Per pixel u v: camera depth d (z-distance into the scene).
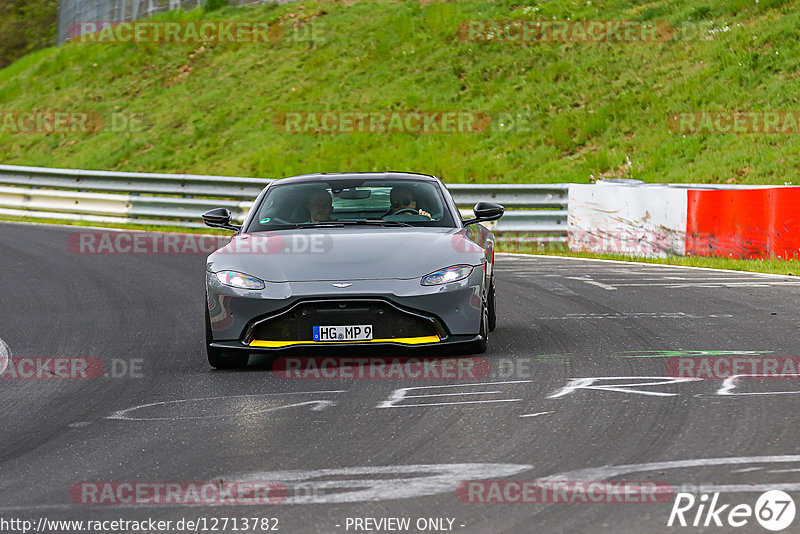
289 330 25.36
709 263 49.81
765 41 89.44
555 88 93.88
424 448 18.05
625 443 17.98
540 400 21.58
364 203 29.78
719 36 93.50
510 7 112.06
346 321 25.22
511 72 98.75
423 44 107.81
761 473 15.99
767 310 34.38
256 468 17.12
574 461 16.94
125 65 119.56
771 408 20.34
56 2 166.62
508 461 17.06
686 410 20.34
